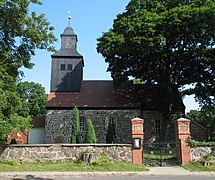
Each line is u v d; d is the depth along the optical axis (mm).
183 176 13352
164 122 30062
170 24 24094
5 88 18250
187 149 16391
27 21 19250
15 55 20547
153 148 24375
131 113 31359
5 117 16922
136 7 28516
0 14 18594
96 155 15977
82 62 34812
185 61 28672
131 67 30047
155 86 33625
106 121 31141
